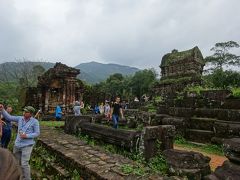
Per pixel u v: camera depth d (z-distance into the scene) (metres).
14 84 39.72
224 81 18.00
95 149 7.99
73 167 6.62
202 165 6.12
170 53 42.19
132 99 40.88
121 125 16.59
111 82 70.06
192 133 11.84
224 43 47.78
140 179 5.18
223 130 10.48
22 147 6.11
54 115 24.23
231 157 5.10
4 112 6.97
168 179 5.27
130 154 7.61
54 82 26.41
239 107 10.92
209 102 12.30
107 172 5.57
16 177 1.27
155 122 14.02
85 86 32.84
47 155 8.40
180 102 13.76
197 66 37.12
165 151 6.66
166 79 39.12
